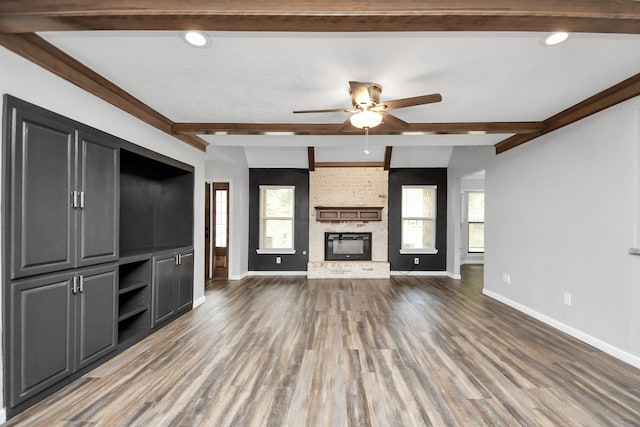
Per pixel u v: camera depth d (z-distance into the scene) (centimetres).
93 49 210
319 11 151
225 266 646
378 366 258
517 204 426
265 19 157
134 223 388
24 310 197
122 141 289
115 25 164
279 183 698
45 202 210
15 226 190
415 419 190
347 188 702
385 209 699
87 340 246
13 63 190
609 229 285
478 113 337
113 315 275
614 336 279
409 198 711
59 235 221
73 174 233
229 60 224
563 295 341
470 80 255
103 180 264
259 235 698
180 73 245
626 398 213
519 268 421
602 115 291
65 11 152
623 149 271
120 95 277
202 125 375
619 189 275
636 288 261
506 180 453
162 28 166
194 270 435
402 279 646
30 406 201
